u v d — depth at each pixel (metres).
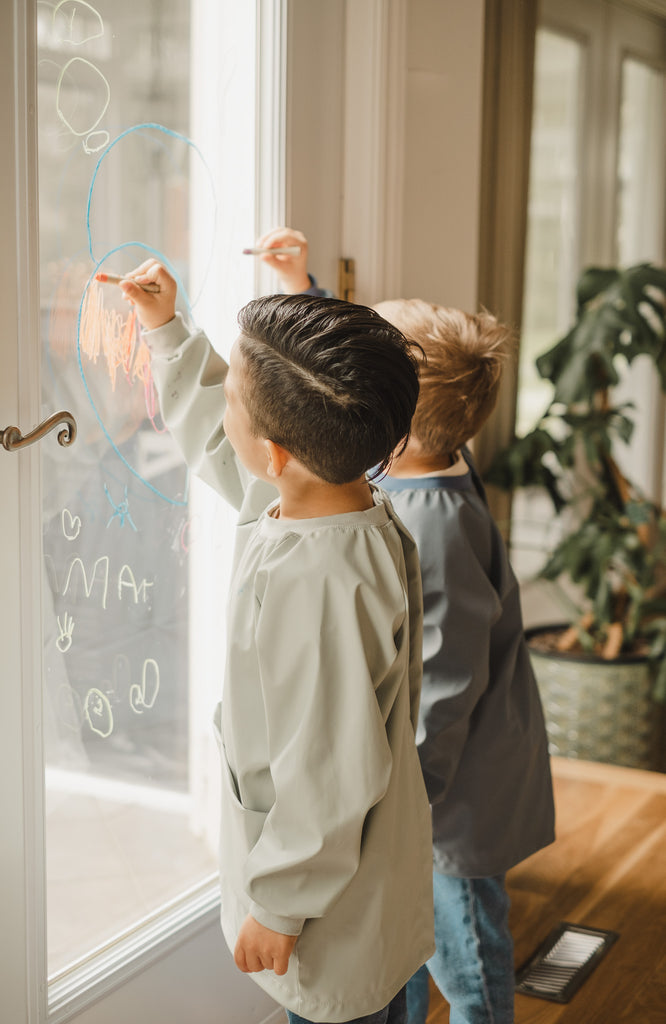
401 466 1.37
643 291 2.73
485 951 1.41
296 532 1.02
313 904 0.98
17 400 1.14
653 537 3.07
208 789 1.58
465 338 1.35
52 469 1.23
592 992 1.76
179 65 1.38
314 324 0.98
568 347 2.74
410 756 1.09
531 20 2.67
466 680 1.28
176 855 1.54
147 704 1.46
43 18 1.15
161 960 1.46
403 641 1.04
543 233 3.17
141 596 1.42
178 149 1.39
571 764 2.64
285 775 0.97
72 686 1.32
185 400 1.29
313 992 1.03
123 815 1.43
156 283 1.27
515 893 2.07
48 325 1.20
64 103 1.19
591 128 3.29
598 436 2.78
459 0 1.96
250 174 1.55
